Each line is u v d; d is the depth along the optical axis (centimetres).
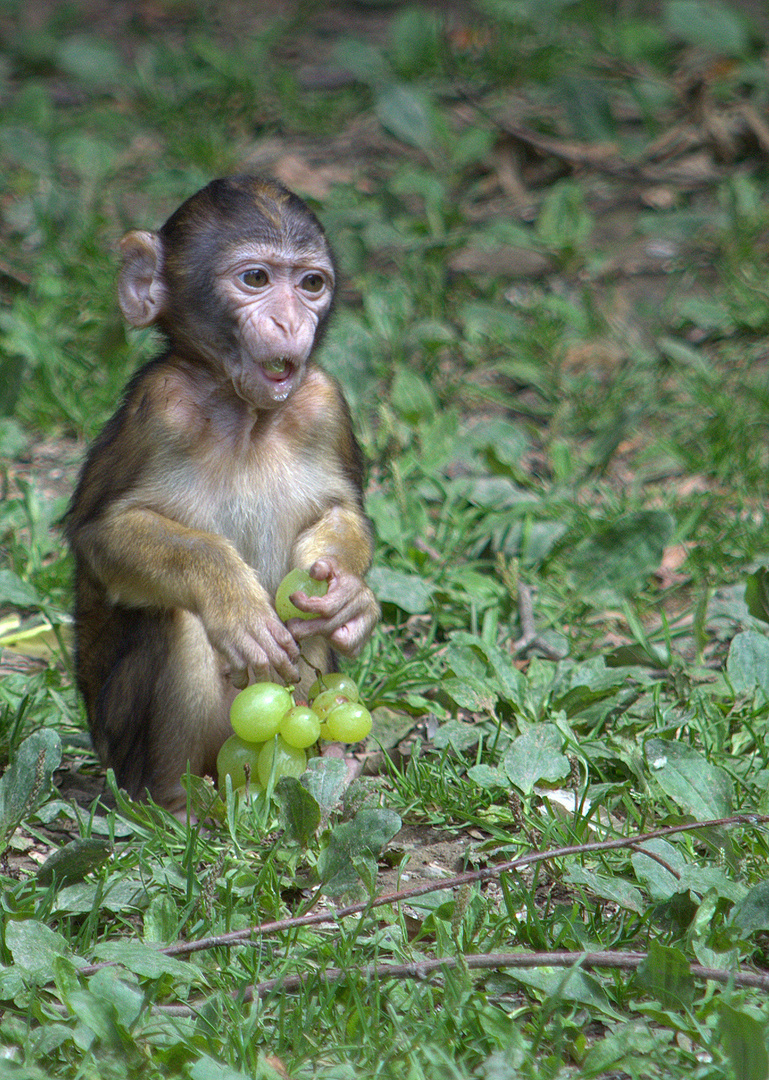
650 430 1480
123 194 2089
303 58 2788
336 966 618
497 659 922
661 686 961
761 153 2102
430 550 1210
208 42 2578
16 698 956
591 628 1102
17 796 729
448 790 812
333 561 797
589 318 1659
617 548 1144
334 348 1454
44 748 742
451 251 1820
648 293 1772
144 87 2472
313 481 867
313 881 687
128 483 820
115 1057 534
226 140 2302
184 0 3131
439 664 1027
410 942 651
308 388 869
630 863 698
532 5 2425
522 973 599
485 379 1617
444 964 584
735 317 1650
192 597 779
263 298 800
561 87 2009
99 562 809
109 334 1478
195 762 825
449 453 1347
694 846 733
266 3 3162
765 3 2627
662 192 2045
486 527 1212
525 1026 578
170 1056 539
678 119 2250
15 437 1355
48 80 2723
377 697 944
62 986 575
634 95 2170
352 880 672
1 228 1919
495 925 653
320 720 775
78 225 1839
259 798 757
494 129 2181
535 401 1568
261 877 681
